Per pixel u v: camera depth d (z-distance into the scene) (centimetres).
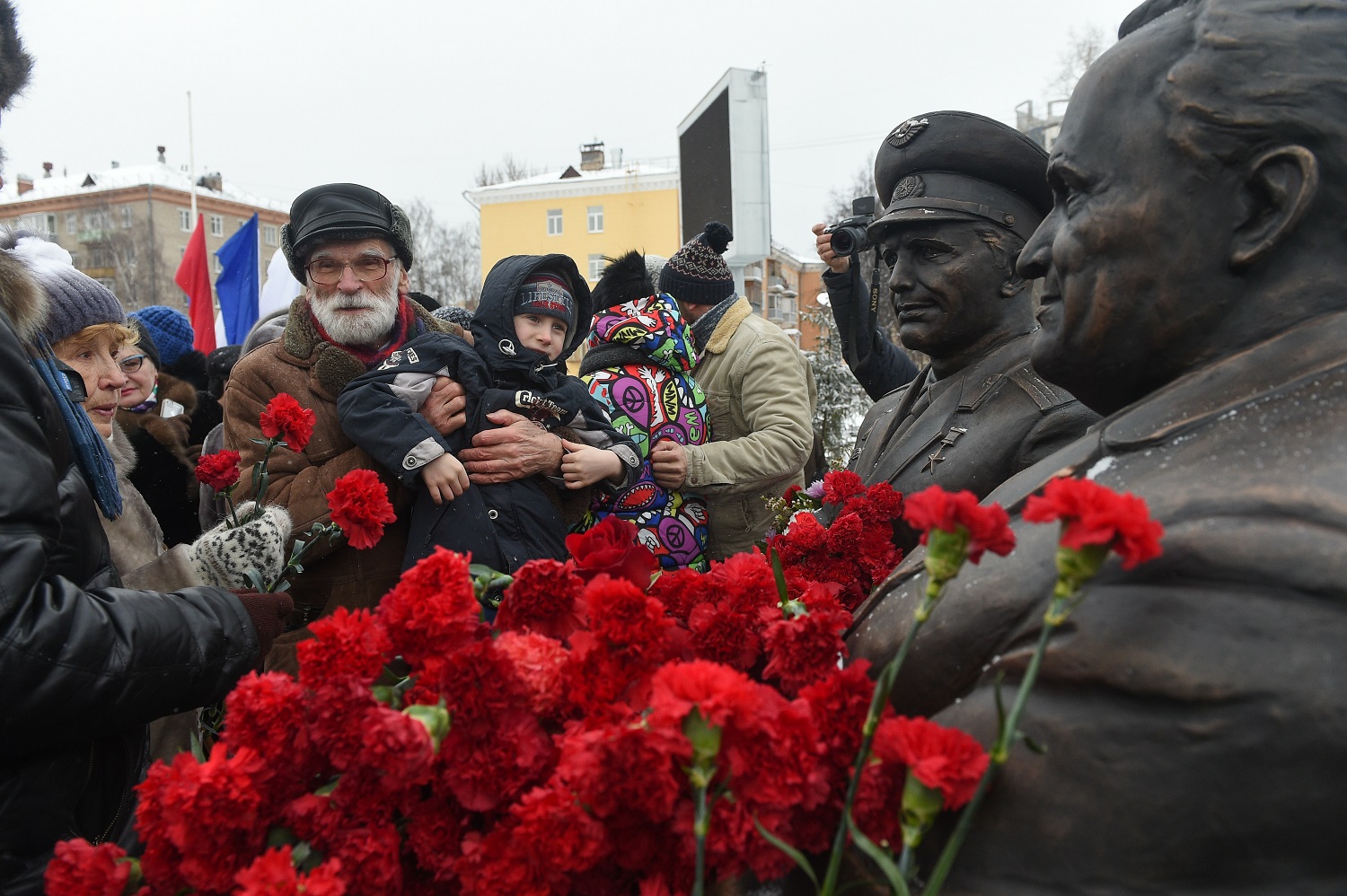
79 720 120
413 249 256
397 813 100
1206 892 78
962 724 93
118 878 95
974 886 86
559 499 242
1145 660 81
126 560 209
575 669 99
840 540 166
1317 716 75
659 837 93
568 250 3631
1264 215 98
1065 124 111
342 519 154
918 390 190
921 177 176
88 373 224
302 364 239
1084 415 152
